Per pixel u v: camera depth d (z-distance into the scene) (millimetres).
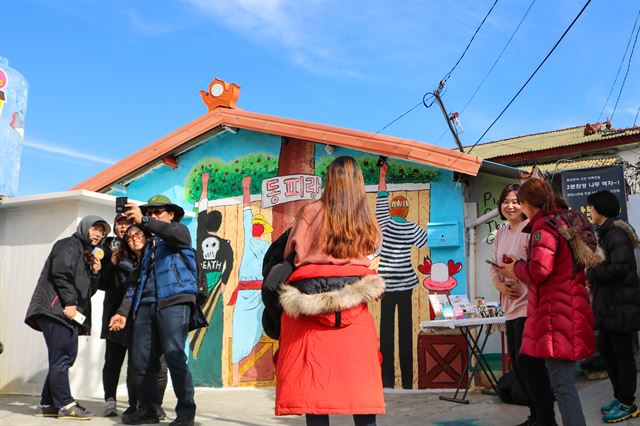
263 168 8469
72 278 5383
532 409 4535
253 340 8102
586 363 6684
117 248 5672
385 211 7676
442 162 7223
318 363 2924
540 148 18766
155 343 5086
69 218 7340
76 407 5445
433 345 7223
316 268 3039
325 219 3090
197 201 8758
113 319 5172
